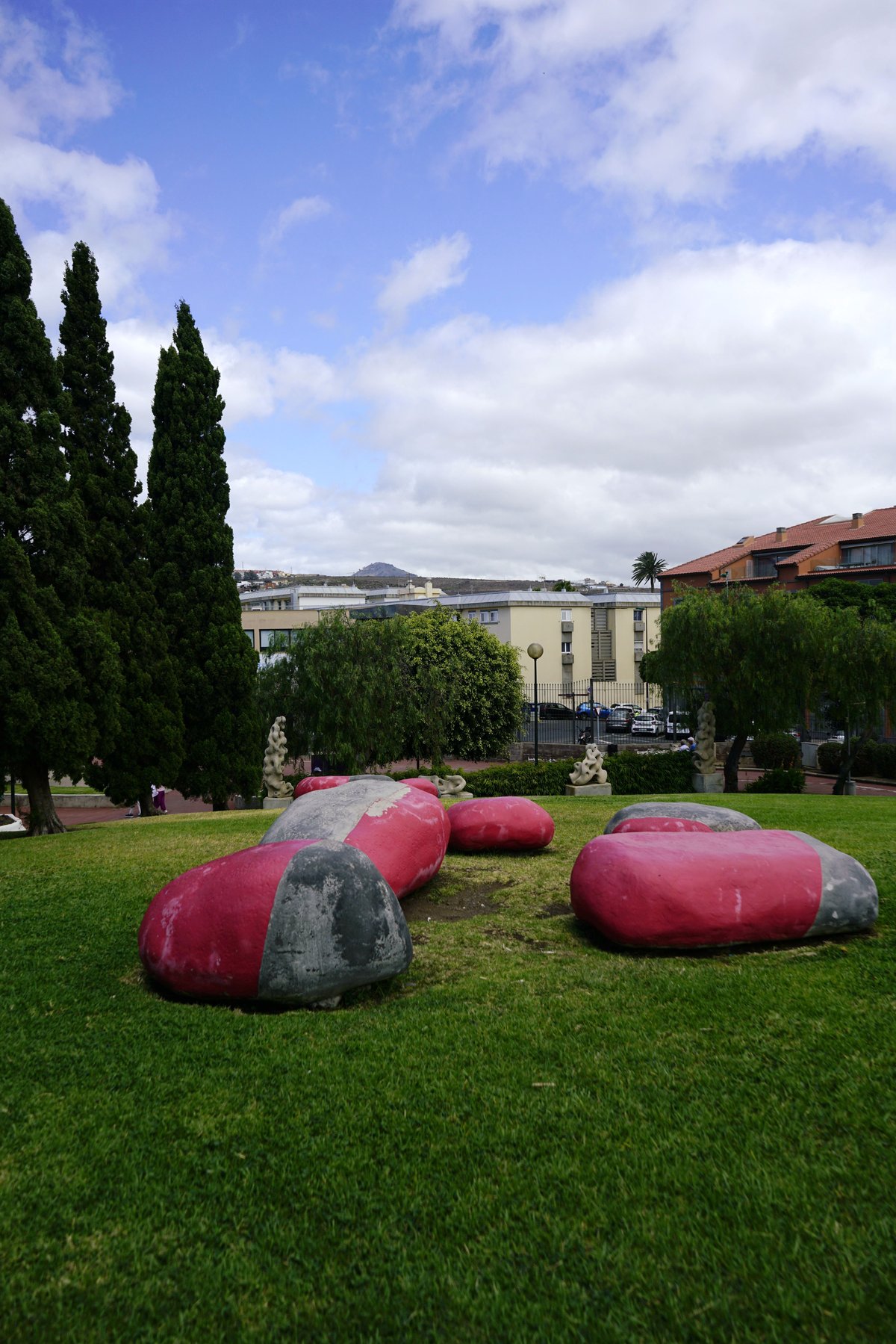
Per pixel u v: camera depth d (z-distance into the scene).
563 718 54.75
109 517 17.98
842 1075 3.80
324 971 4.67
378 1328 2.44
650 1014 4.57
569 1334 2.40
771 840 5.95
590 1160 3.20
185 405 19.77
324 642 26.58
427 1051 4.15
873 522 50.03
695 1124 3.42
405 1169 3.17
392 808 6.86
